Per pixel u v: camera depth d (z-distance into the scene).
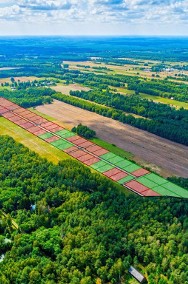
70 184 174.62
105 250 132.00
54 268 124.31
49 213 154.38
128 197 165.12
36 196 166.25
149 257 131.12
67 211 156.62
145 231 141.12
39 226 149.00
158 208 154.75
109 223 144.62
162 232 140.62
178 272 122.62
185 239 135.00
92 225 143.50
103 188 171.50
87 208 156.75
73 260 127.19
